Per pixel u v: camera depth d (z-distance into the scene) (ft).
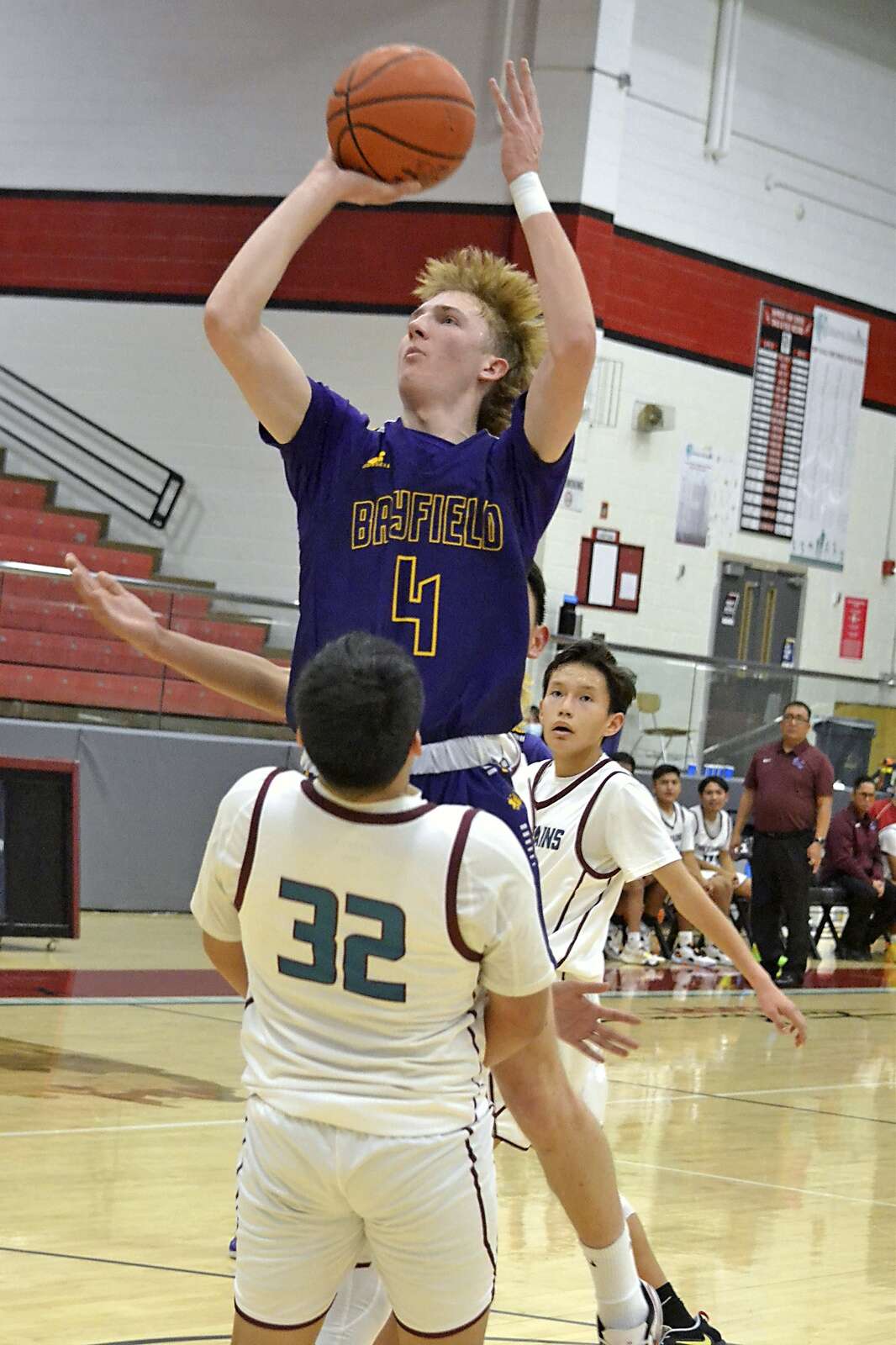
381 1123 7.23
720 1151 19.89
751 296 52.21
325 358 46.73
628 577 49.49
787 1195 17.78
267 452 48.67
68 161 50.37
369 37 47.06
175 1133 17.99
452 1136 7.36
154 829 38.88
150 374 49.70
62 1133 17.56
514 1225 15.92
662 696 45.34
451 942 7.30
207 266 49.19
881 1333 13.06
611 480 49.01
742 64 51.29
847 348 55.26
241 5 48.67
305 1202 7.44
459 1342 7.51
